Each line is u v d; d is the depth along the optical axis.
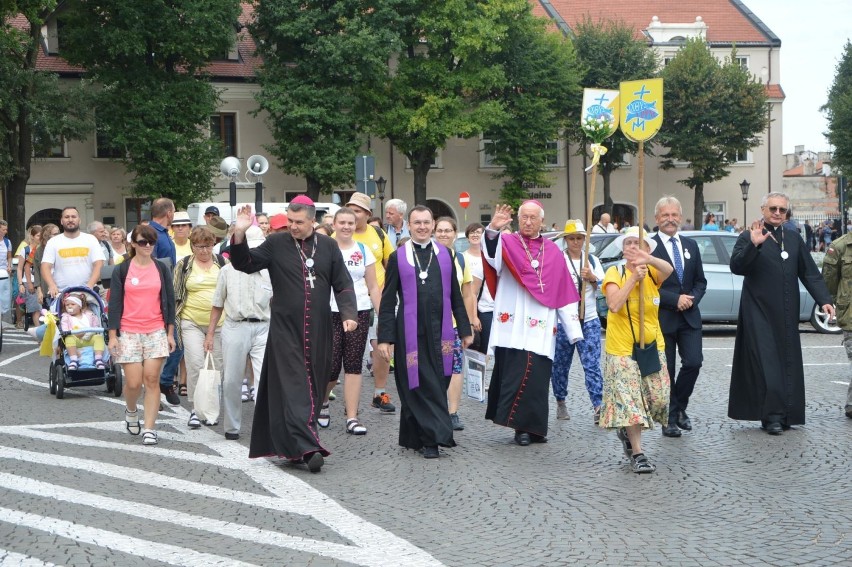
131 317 10.09
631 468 8.72
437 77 45.22
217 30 40.19
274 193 47.03
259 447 9.01
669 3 59.03
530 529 6.80
